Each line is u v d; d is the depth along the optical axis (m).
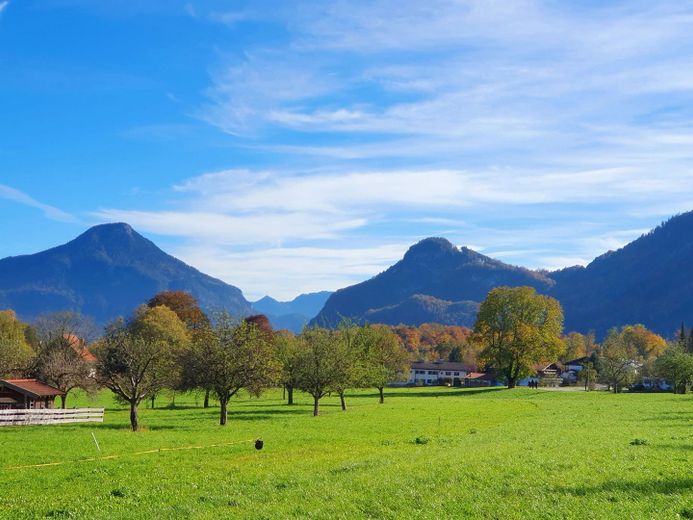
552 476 26.98
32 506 25.92
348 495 25.09
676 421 58.12
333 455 38.78
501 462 31.33
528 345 136.38
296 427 59.47
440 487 25.73
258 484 28.83
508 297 139.50
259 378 66.19
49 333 102.19
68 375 87.19
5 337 107.19
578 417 65.12
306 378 79.31
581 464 29.92
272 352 70.06
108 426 63.94
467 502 23.00
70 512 24.58
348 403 105.25
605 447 36.88
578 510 21.23
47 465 36.97
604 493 23.55
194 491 28.12
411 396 127.50
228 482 29.80
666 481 25.25
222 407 65.62
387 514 21.97
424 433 52.19
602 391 139.00
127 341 63.72
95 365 65.44
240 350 66.06
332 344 85.94
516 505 22.28
